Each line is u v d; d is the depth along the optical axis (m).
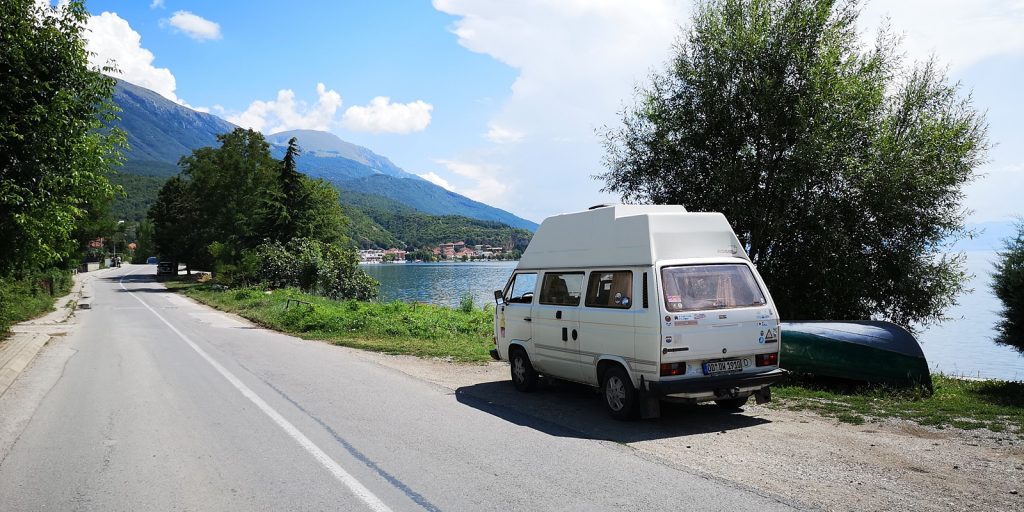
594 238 7.92
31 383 10.01
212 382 9.96
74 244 15.72
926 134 14.93
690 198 16.44
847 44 15.41
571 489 4.80
